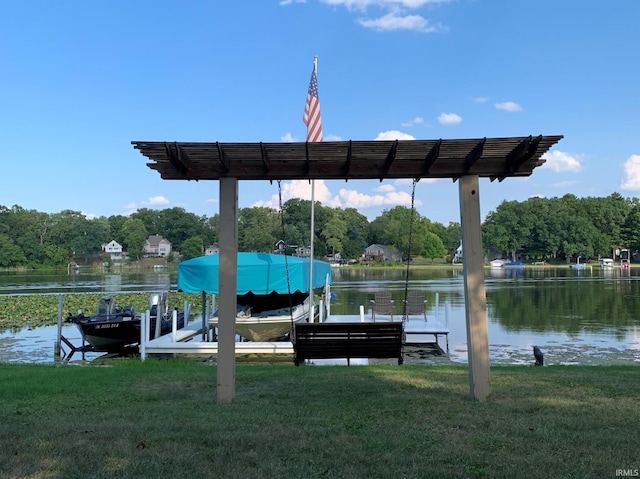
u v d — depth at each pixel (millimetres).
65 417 5715
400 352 9914
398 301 29969
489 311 26062
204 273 14531
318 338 9656
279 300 18047
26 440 4754
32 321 23750
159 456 4336
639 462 4156
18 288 47375
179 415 5801
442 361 13984
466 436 4875
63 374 9172
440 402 6367
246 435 4918
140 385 7887
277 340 16312
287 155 6441
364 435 4926
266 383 7961
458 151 6371
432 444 4645
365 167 6680
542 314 24781
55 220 127938
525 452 4418
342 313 24500
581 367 10266
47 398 6875
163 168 6672
